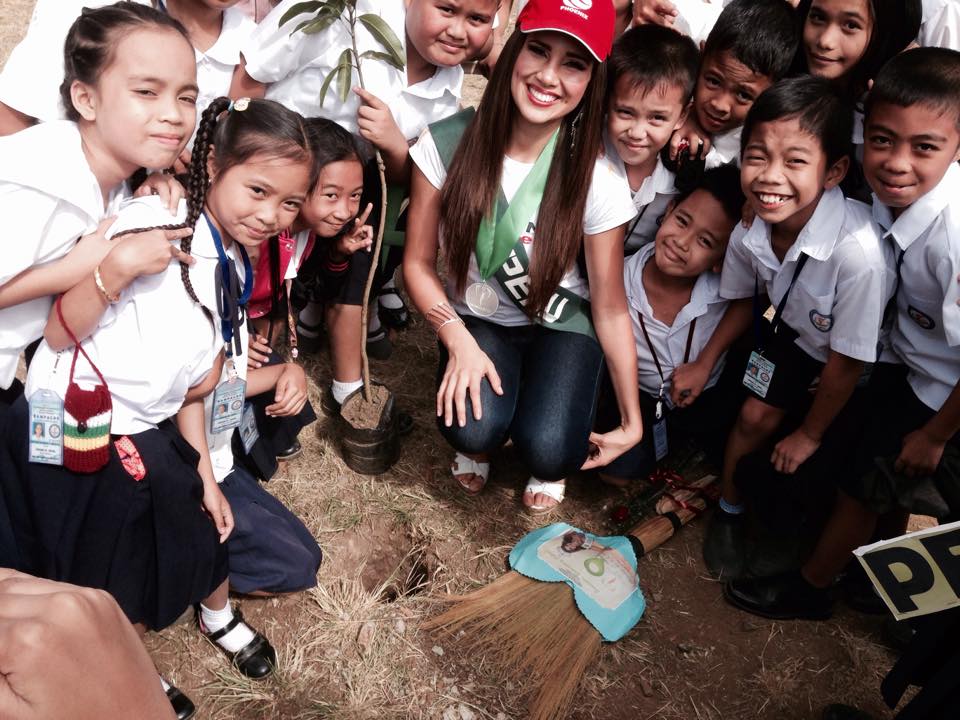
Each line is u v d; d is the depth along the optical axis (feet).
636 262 10.09
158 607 7.43
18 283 6.31
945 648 7.15
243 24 9.27
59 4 7.72
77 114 6.69
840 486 8.84
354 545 9.79
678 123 9.92
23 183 6.15
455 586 9.46
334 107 9.80
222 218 6.98
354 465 10.41
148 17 6.40
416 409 11.50
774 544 10.22
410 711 8.30
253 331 9.34
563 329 9.68
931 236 7.80
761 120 8.01
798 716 8.74
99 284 6.23
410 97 9.91
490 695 8.52
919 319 8.37
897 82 7.39
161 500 7.01
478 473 10.37
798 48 9.68
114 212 7.12
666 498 10.51
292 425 9.84
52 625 2.51
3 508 7.09
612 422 10.75
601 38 7.88
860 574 9.76
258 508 8.70
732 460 10.02
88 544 6.98
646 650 9.14
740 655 9.22
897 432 8.59
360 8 9.57
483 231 8.96
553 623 9.04
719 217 9.16
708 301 9.80
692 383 10.03
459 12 8.99
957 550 6.64
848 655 9.29
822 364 9.52
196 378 7.23
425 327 12.85
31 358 7.34
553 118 8.36
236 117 6.79
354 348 10.44
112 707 2.55
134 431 6.91
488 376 9.25
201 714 8.05
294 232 9.02
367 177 10.23
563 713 8.44
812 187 8.09
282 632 8.81
